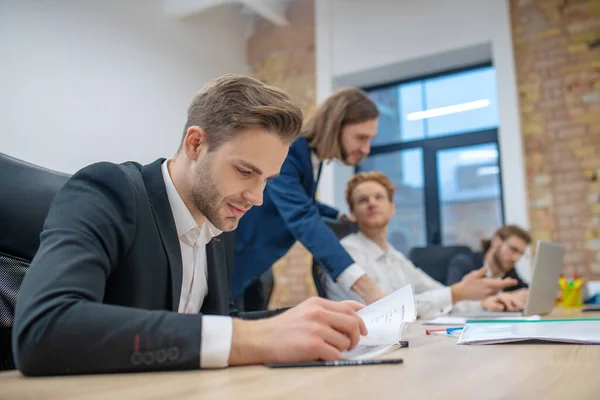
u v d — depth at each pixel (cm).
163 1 428
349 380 49
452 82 435
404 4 430
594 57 363
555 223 360
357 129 172
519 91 382
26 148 311
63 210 71
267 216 172
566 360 62
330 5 464
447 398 41
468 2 403
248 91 81
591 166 355
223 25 492
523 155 373
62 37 339
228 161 80
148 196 84
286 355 58
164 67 422
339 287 182
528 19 386
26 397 43
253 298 197
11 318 79
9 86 304
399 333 75
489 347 76
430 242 429
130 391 45
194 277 98
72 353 54
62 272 61
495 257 293
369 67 441
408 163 448
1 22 304
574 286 251
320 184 440
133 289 78
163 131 415
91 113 355
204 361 55
